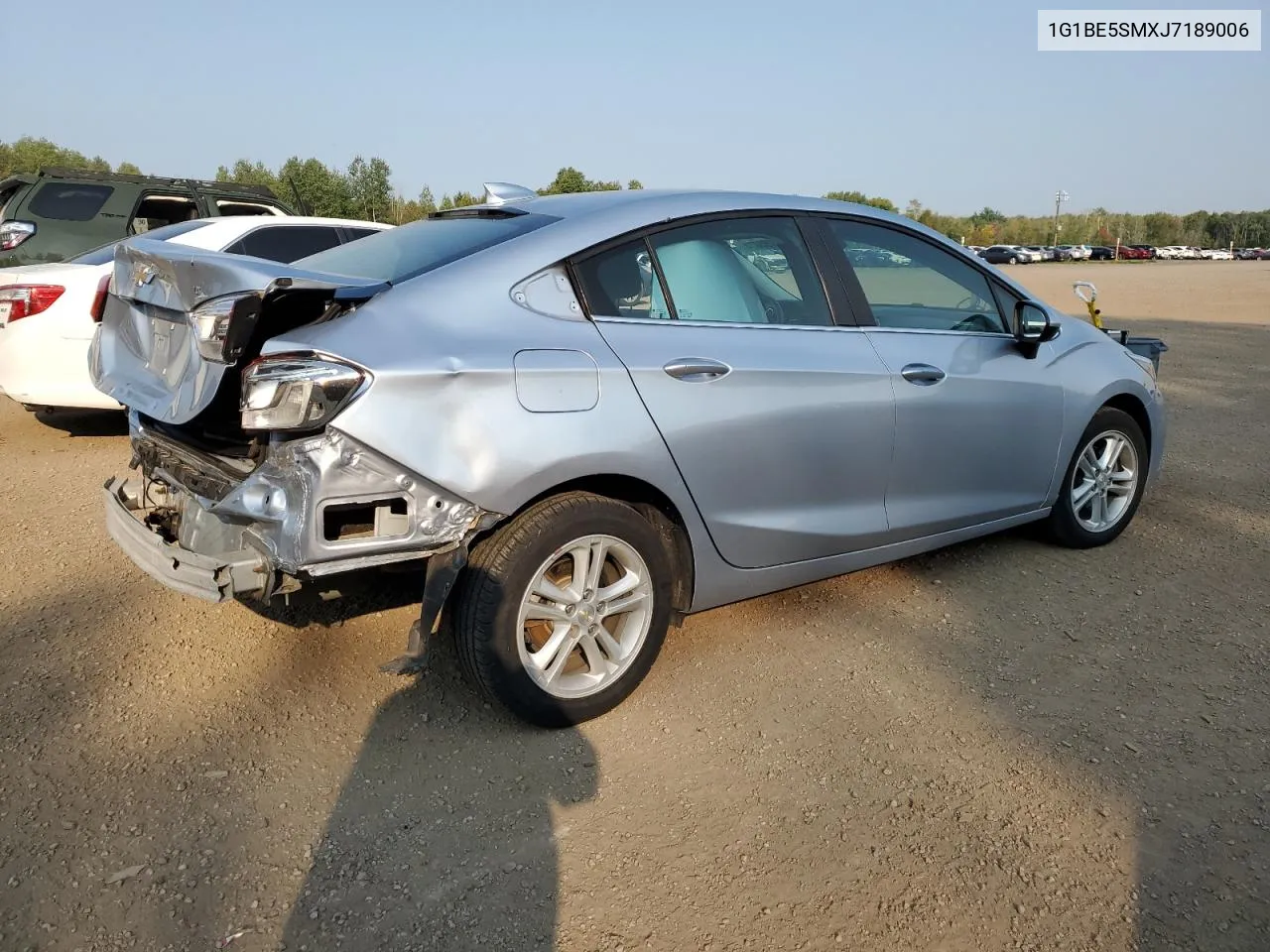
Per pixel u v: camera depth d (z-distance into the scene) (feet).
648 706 10.32
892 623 12.42
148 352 10.20
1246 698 10.50
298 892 7.50
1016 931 7.14
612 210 10.28
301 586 8.53
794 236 11.55
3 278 19.97
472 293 9.05
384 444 8.07
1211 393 30.53
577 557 9.49
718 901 7.45
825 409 10.95
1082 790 8.83
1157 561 14.65
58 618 12.16
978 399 12.64
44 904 7.29
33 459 20.02
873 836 8.22
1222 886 7.60
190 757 9.26
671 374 9.71
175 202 27.22
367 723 9.92
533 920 7.24
